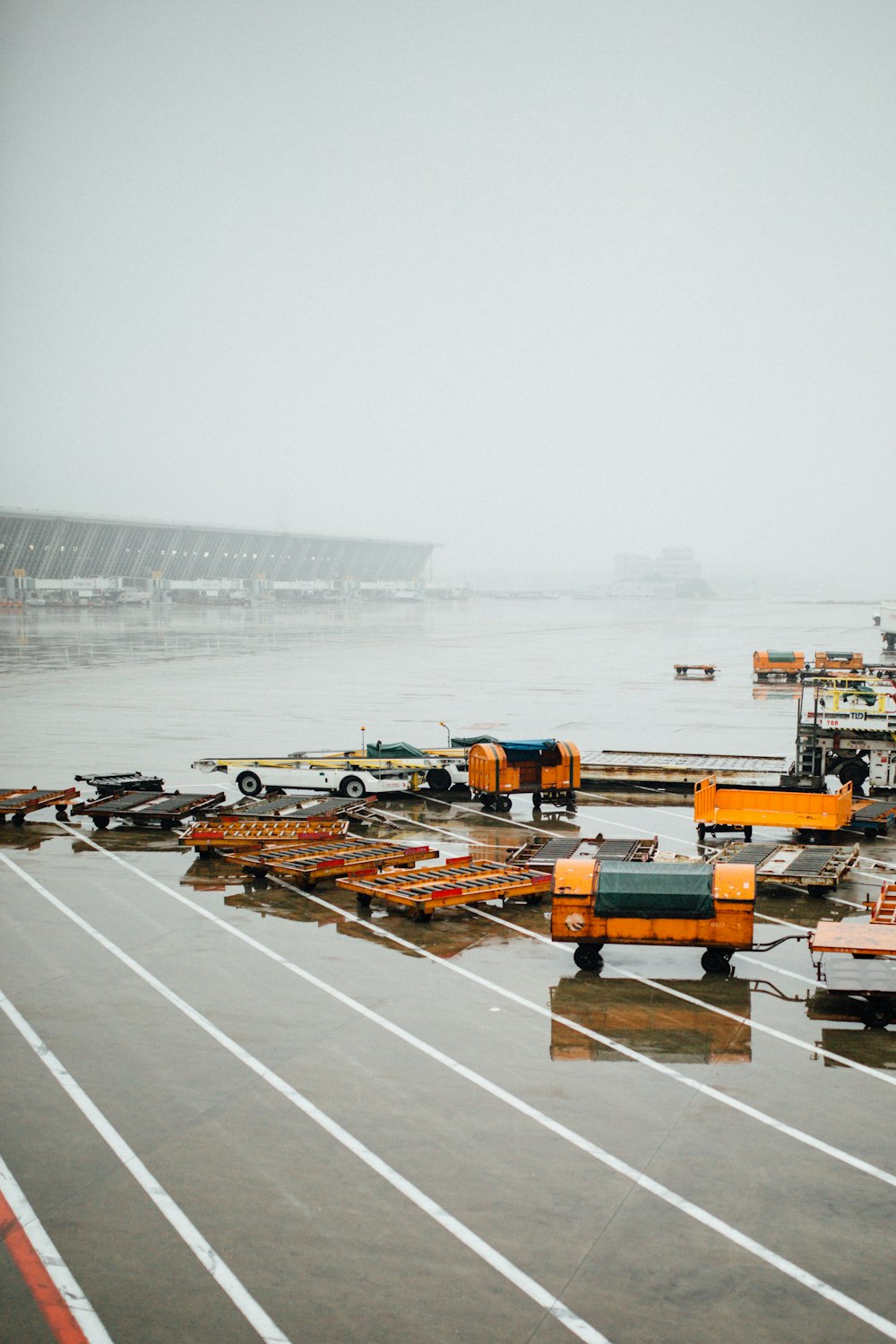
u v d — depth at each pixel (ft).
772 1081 40.14
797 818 76.38
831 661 222.69
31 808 84.69
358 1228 30.99
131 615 498.28
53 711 152.66
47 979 50.49
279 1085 39.73
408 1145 35.47
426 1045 43.27
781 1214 31.65
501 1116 37.47
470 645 305.94
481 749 90.58
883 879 68.74
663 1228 31.01
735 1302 27.91
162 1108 38.01
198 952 54.49
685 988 49.90
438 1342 26.45
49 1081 40.14
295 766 95.04
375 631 377.91
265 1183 33.32
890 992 44.52
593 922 51.75
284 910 61.82
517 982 50.49
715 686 191.52
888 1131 36.52
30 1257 29.86
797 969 52.65
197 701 164.76
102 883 67.77
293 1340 26.58
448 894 60.13
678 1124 36.83
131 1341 26.61
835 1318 27.37
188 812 84.28
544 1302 27.91
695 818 79.30
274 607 629.51
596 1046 43.27
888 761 91.81
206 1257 29.81
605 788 101.91
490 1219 31.42
